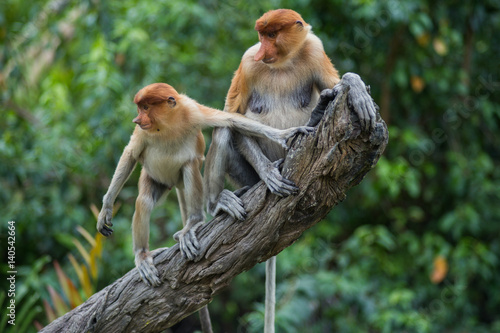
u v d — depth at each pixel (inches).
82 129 500.1
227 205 245.1
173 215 485.1
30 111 555.2
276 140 240.4
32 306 454.0
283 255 485.7
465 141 565.9
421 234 581.9
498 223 538.3
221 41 541.0
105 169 477.7
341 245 559.8
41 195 494.6
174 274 251.8
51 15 536.4
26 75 546.9
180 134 273.1
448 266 525.3
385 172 485.7
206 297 252.7
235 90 279.9
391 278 522.9
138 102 267.9
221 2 536.7
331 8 485.1
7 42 508.7
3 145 450.6
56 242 491.5
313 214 235.6
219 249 245.0
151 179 285.9
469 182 525.3
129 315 255.6
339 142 217.6
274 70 270.8
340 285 458.0
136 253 267.0
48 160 463.5
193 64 523.8
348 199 557.3
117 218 504.1
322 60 268.8
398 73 508.4
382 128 215.8
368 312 469.1
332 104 218.4
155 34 522.3
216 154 270.5
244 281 516.4
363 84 215.8
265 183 237.9
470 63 540.7
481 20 511.8
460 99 550.3
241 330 552.1
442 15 504.1
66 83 563.8
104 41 495.5
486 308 582.9
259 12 519.8
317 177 225.8
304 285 454.6
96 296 264.8
